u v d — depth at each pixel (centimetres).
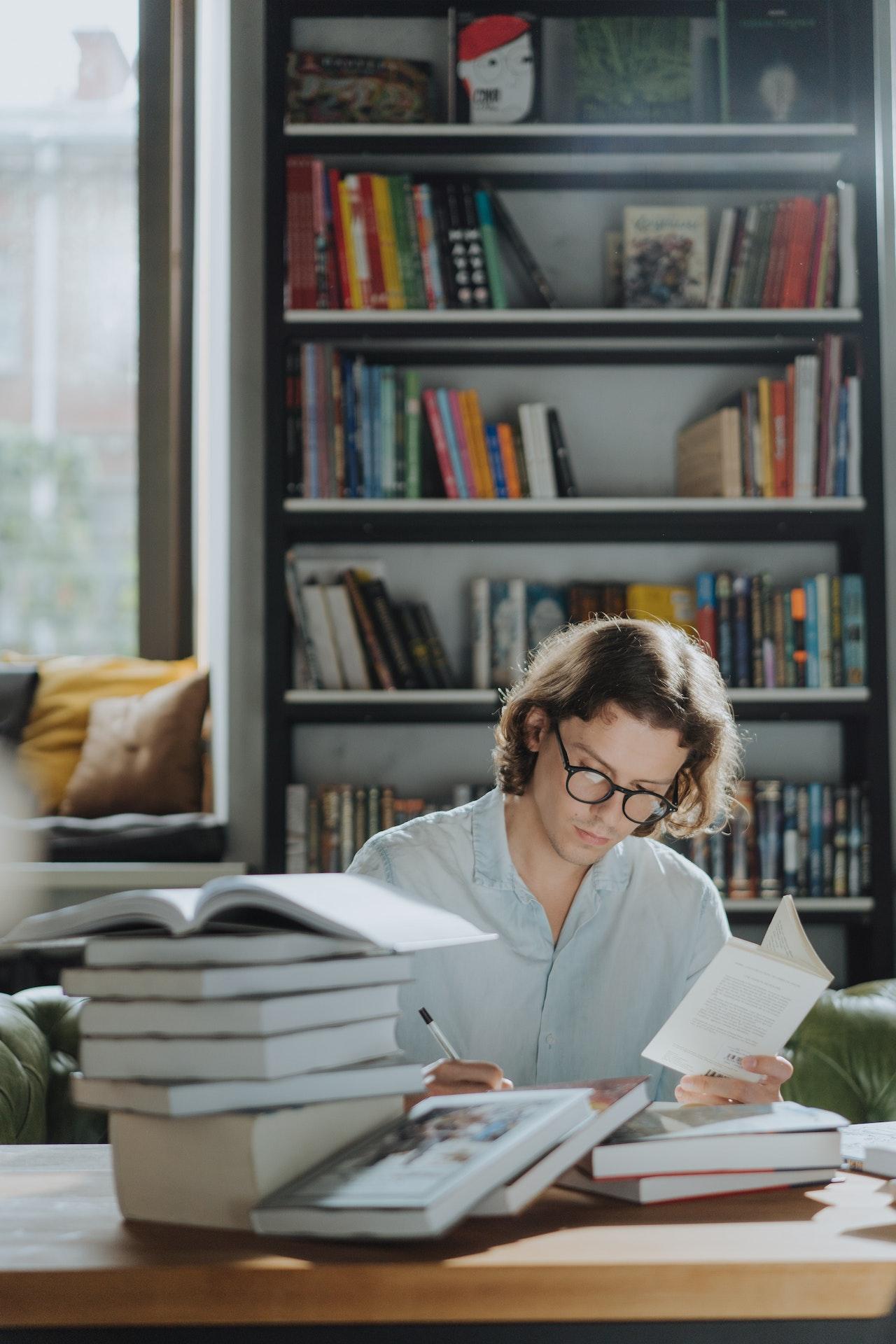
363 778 333
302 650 315
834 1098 188
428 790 333
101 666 346
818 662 311
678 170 326
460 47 319
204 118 359
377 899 100
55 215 434
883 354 321
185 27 359
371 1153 93
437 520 310
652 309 315
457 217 314
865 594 308
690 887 163
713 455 313
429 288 313
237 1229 90
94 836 308
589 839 143
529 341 321
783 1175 101
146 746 325
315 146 312
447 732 334
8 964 294
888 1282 82
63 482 445
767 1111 107
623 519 311
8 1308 82
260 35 332
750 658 312
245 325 329
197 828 310
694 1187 98
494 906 155
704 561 337
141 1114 93
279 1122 90
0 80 412
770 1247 85
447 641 334
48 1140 174
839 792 310
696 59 331
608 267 329
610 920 159
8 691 336
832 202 315
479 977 154
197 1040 90
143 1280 82
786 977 116
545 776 148
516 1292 81
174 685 332
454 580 335
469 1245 86
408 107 319
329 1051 94
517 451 315
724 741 158
